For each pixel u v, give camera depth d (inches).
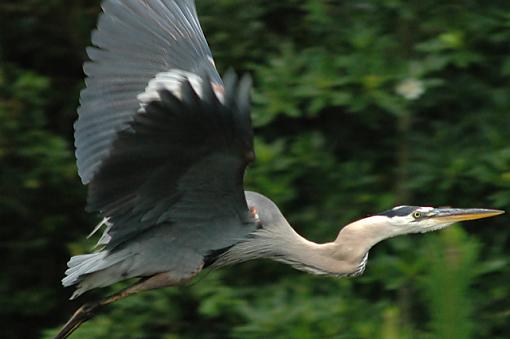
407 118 456.8
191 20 374.9
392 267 433.7
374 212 458.3
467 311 287.9
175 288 453.7
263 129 486.6
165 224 332.2
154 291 457.1
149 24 365.7
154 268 337.1
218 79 366.6
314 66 440.8
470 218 370.6
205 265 346.9
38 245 518.3
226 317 468.1
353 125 485.4
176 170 308.2
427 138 458.6
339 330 420.5
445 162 447.8
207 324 476.4
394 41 449.4
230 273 463.8
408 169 452.4
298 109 463.2
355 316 430.3
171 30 368.8
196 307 476.1
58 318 547.2
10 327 554.6
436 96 466.3
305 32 480.1
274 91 440.5
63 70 550.9
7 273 535.8
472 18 447.8
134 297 457.7
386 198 452.8
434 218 366.0
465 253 289.7
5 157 503.2
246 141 292.7
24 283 542.9
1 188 510.0
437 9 452.4
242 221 337.4
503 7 453.1
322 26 460.1
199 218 330.6
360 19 456.1
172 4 373.4
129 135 289.1
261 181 441.1
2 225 534.9
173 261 337.4
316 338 417.7
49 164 496.4
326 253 363.6
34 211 529.7
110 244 332.5
